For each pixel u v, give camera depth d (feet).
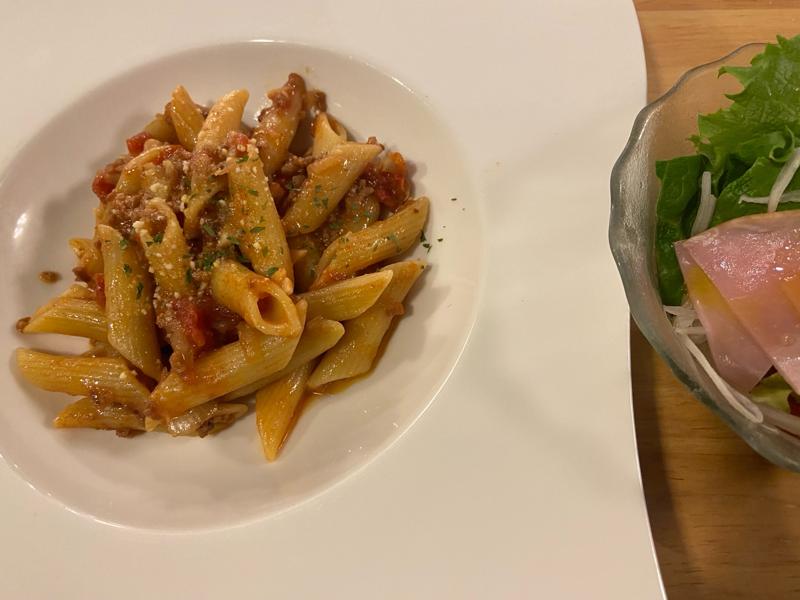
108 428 0.67
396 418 0.62
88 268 0.73
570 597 0.50
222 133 0.73
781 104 0.56
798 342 0.50
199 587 0.54
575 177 0.67
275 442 0.64
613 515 0.52
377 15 0.79
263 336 0.64
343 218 0.75
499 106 0.72
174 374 0.64
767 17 0.78
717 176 0.59
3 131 0.78
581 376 0.57
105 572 0.56
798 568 0.53
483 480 0.55
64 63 0.81
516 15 0.76
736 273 0.52
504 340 0.60
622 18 0.74
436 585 0.52
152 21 0.82
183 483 0.64
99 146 0.81
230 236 0.67
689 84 0.60
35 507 0.60
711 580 0.53
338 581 0.53
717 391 0.51
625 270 0.50
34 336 0.74
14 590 0.56
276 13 0.80
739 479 0.56
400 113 0.77
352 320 0.68
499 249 0.64
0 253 0.75
